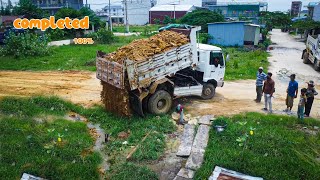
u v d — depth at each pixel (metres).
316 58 20.53
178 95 12.42
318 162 8.18
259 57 25.27
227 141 9.50
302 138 9.59
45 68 20.56
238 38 33.72
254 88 16.27
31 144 9.19
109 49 30.11
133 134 10.13
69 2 69.00
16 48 25.20
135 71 10.58
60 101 13.14
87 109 12.50
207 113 12.16
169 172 8.24
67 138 9.70
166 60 11.49
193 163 8.46
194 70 13.27
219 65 13.55
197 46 13.38
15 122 10.78
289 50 31.50
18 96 14.22
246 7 72.25
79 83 16.91
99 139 10.09
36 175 7.82
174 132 10.48
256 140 9.38
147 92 11.17
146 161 8.73
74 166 8.12
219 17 42.78
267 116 11.35
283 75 19.23
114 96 11.42
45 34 36.16
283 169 7.98
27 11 47.59
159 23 73.81
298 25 41.44
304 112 11.88
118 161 8.71
